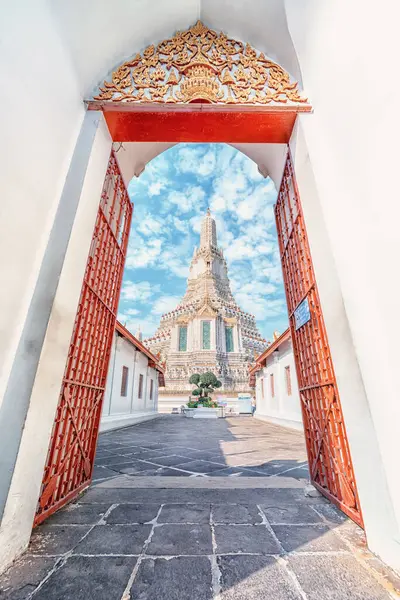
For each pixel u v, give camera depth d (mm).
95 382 3268
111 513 2445
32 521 1951
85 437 3057
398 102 1629
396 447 1712
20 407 1925
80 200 2584
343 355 2258
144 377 15500
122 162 4078
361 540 2002
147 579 1559
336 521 2305
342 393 2275
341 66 2273
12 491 1770
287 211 3869
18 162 1979
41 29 2164
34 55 2111
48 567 1668
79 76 2830
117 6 2803
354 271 2174
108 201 3590
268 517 2381
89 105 2973
